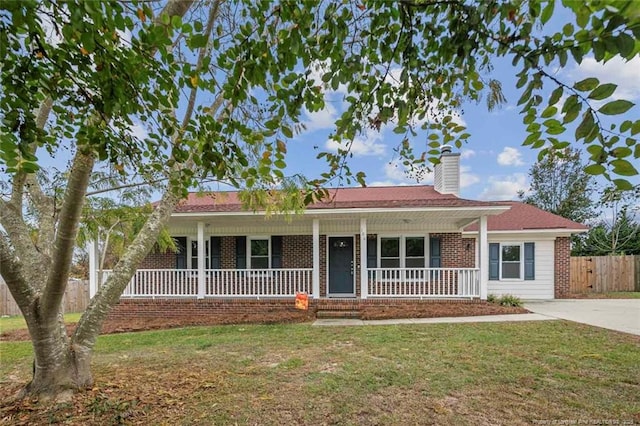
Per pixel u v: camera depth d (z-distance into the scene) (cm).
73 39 180
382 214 979
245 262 1197
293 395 375
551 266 1249
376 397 368
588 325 722
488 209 914
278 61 197
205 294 1007
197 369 471
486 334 650
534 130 174
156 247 1202
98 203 656
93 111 235
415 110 240
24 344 681
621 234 1969
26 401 355
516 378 417
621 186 133
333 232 1188
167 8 277
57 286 348
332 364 482
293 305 979
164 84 204
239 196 512
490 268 1273
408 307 941
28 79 200
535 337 621
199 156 240
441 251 1170
